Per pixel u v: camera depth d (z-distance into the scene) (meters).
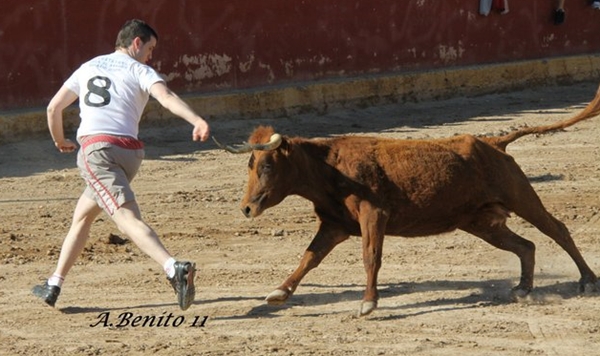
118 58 13.18
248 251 17.23
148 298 14.40
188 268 12.41
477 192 13.77
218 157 27.36
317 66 37.03
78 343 12.48
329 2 37.19
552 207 20.34
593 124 32.56
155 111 31.12
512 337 12.56
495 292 14.55
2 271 15.98
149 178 24.52
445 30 40.94
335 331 12.81
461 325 13.02
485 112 36.25
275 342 12.40
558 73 43.72
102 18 31.48
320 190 13.52
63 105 13.30
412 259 16.44
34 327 13.14
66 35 30.75
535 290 14.61
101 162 12.83
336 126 33.19
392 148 13.62
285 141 13.18
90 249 17.19
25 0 29.81
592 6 46.16
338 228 13.82
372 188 13.37
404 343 12.34
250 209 13.16
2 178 24.52
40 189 23.22
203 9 33.78
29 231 18.98
